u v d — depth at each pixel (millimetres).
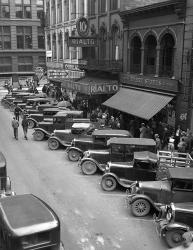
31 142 25109
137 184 13523
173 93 22719
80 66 35562
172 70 23391
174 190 12539
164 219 11672
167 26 22938
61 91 42656
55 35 49281
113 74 30156
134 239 11578
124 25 28328
